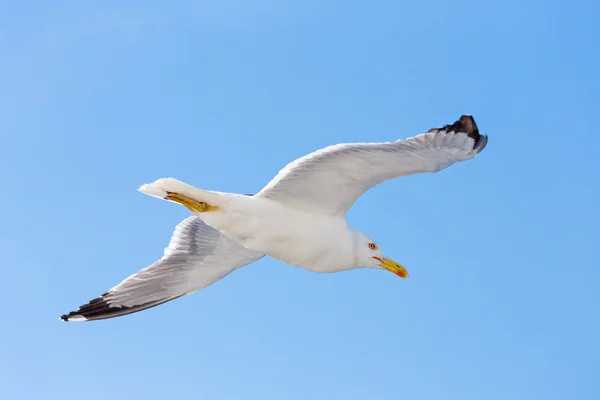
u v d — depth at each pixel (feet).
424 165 34.63
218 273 42.78
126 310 43.04
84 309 43.01
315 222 36.17
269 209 35.60
